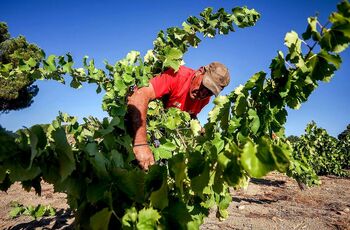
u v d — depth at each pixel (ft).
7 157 3.76
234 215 15.38
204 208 6.59
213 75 8.84
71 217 13.11
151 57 8.89
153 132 8.33
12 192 21.08
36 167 3.91
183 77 8.83
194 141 7.07
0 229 12.69
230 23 10.16
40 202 18.04
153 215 4.01
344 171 40.27
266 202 19.86
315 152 36.99
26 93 82.99
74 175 4.35
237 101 4.85
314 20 3.92
